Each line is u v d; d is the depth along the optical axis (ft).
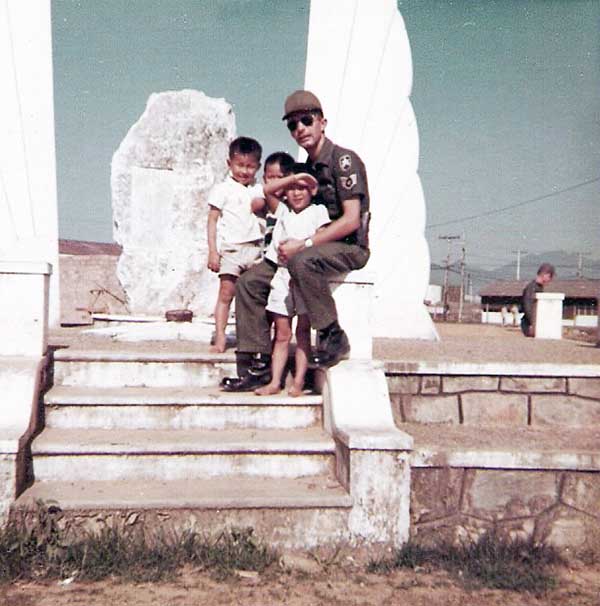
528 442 15.37
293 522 13.75
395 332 27.66
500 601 12.25
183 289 30.71
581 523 14.55
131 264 30.60
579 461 14.55
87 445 14.55
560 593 12.66
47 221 26.48
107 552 12.82
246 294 16.94
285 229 16.49
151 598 11.84
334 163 16.10
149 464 14.73
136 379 17.35
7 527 13.01
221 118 31.35
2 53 26.20
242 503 13.58
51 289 26.76
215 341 19.34
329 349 16.07
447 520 14.44
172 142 30.94
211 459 14.89
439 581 12.96
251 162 19.75
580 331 82.94
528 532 14.51
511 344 26.04
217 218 19.42
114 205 30.83
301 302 16.11
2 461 13.34
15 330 16.19
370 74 27.76
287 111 16.22
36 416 15.39
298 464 15.10
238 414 16.22
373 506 13.88
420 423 16.92
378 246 27.73
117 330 22.90
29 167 26.35
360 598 12.16
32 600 11.67
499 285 148.97
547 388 17.08
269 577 12.77
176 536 13.39
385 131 27.78
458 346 23.71
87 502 13.32
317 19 27.73
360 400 15.37
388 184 27.76
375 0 27.76
